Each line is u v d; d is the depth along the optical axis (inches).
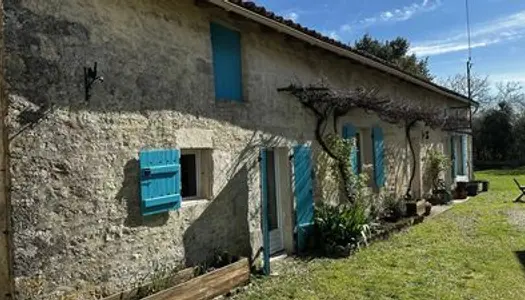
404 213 408.2
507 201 534.9
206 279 200.2
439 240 324.2
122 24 190.4
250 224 258.4
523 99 1250.6
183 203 219.6
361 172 386.9
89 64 176.1
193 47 225.5
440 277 235.6
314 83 322.3
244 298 207.8
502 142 1127.0
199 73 228.4
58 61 165.5
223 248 238.4
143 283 193.9
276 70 287.0
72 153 169.2
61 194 165.0
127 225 189.0
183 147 216.2
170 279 198.2
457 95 613.3
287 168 296.5
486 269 248.5
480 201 543.5
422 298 204.5
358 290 216.8
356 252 292.5
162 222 204.8
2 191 153.1
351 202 338.6
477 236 335.9
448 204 526.0
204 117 229.6
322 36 294.5
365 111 382.3
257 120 267.7
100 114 179.8
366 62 362.0
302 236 297.6
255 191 263.7
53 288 161.6
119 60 188.2
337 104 329.7
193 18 226.7
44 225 159.5
